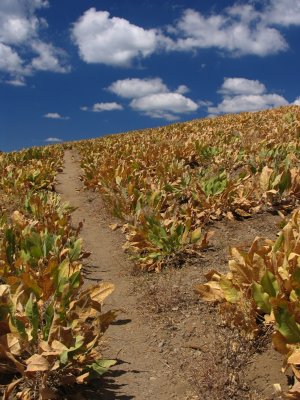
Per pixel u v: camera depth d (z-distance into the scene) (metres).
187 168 11.94
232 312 4.13
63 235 6.92
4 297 3.82
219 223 7.32
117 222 8.96
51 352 3.10
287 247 4.18
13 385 3.16
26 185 12.41
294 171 7.87
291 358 3.06
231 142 13.65
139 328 4.62
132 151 15.46
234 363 3.59
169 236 6.33
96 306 3.94
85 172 13.83
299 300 3.48
